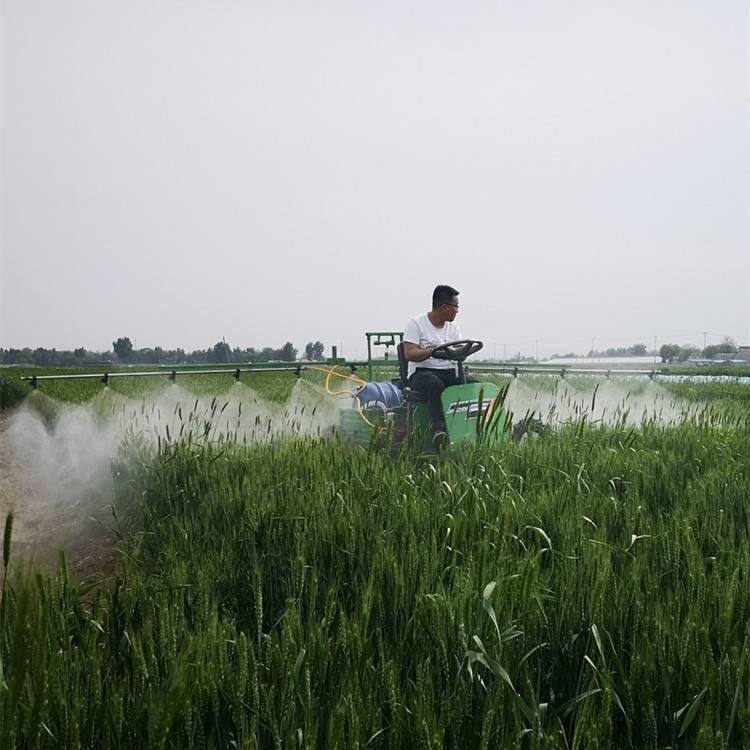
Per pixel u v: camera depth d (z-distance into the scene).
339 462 5.72
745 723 2.25
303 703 2.34
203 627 3.09
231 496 5.23
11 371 21.62
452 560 3.75
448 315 8.44
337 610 3.27
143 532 5.16
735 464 6.10
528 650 2.86
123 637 3.08
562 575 3.48
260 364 12.02
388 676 2.47
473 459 6.01
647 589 3.25
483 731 2.14
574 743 2.13
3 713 1.97
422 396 7.84
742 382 17.41
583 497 4.90
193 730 2.30
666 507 5.10
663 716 2.50
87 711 2.34
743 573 3.25
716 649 2.83
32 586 2.46
